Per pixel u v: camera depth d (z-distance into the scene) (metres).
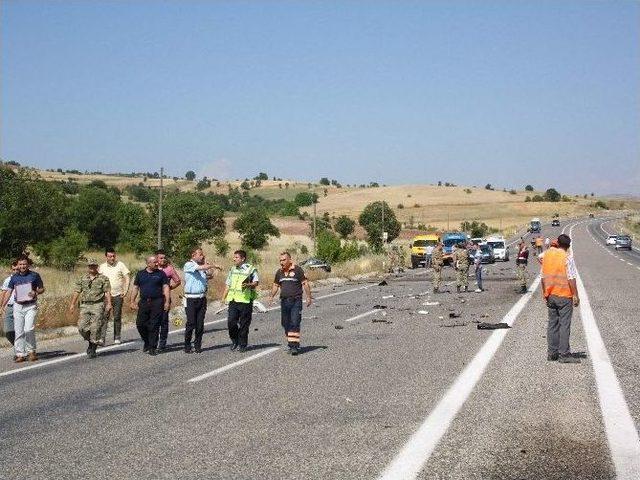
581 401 7.87
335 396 8.44
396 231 95.62
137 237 69.00
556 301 10.59
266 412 7.68
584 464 5.60
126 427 7.20
